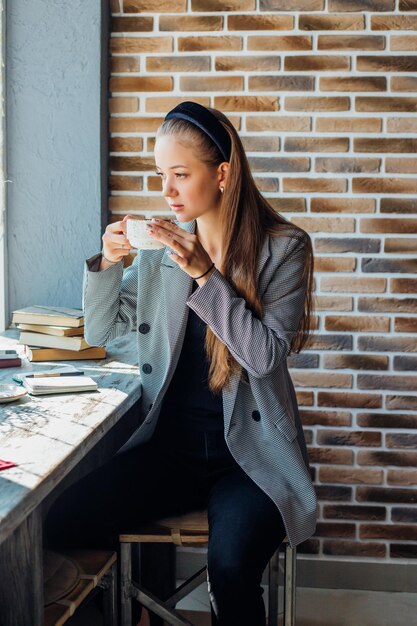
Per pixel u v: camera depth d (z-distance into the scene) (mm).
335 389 2865
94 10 2686
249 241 1893
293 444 1918
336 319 2844
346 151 2783
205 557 2949
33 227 2795
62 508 1986
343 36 2736
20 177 2775
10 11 2709
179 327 1974
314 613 2725
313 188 2801
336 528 2904
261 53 2760
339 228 2811
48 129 2748
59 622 1622
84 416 1747
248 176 1906
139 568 2396
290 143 2789
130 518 1963
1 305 2807
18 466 1422
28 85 2734
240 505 1804
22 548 1514
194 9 2762
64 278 2809
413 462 2869
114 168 2852
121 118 2828
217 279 1830
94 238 2785
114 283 2109
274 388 1914
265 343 1812
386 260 2814
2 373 2141
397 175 2783
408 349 2840
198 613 2693
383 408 2861
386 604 2811
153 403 2016
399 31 2725
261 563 1752
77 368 2227
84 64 2715
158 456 2055
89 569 1846
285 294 1922
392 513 2889
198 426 2002
